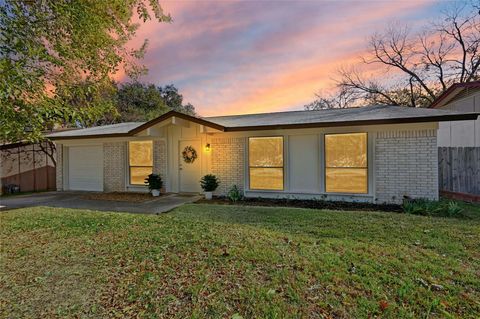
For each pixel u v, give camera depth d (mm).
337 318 2512
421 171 7727
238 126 8938
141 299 2893
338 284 3055
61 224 6000
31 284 3264
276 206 8109
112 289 3111
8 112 3236
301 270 3373
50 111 3533
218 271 3404
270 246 4184
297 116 10305
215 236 4711
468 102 11688
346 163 8586
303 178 9086
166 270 3484
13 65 3297
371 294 2861
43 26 4012
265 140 9523
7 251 4355
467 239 4500
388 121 7348
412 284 3033
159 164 11258
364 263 3553
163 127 11117
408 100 22172
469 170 8312
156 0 6090
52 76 4094
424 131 7699
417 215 6434
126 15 5625
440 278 3184
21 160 13539
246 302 2766
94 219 6438
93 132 12156
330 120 8133
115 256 4016
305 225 5543
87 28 4477
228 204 8578
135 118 25438
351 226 5375
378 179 8203
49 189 14320
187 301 2824
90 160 12688
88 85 4391
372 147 8234
